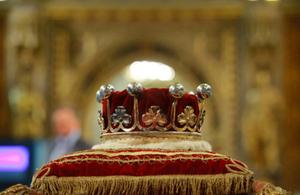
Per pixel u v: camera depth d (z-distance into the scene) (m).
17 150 4.78
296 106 11.53
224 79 11.54
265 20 10.48
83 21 11.73
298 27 11.58
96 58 11.85
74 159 1.28
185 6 11.47
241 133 10.58
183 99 1.48
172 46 11.91
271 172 9.48
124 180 1.23
